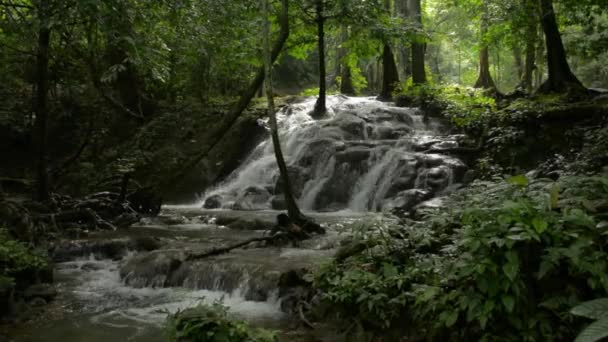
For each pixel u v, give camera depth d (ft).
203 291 24.14
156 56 35.32
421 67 69.21
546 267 12.69
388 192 44.60
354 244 20.35
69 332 19.13
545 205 13.79
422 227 19.52
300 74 117.39
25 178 55.11
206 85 70.44
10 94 59.41
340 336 17.10
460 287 14.40
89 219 37.14
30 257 24.45
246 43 50.03
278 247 29.66
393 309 16.30
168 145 59.36
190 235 34.76
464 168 44.50
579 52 57.11
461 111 52.31
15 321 20.18
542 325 12.95
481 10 64.44
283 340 17.63
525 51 64.23
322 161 50.85
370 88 107.86
